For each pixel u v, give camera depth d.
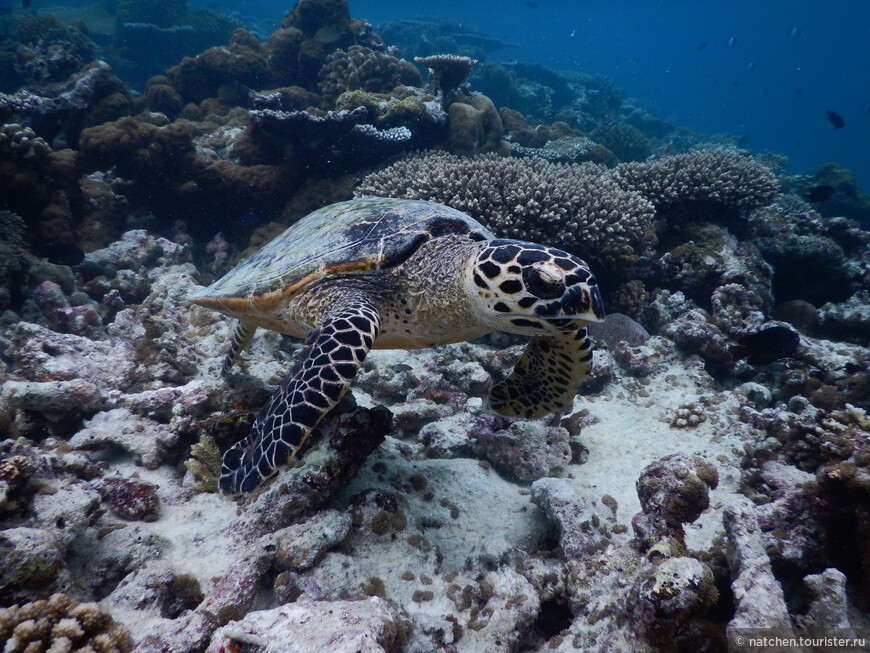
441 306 0.77
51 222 1.49
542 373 0.84
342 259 0.80
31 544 0.55
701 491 0.63
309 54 2.94
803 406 1.08
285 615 0.53
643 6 21.67
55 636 0.51
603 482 0.88
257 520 0.69
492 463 0.92
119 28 4.93
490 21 27.14
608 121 5.43
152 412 0.86
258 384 0.90
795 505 0.64
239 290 0.86
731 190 1.70
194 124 2.46
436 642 0.61
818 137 22.94
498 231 1.35
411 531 0.73
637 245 1.57
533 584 0.66
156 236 1.89
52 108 2.11
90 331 1.23
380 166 2.03
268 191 1.92
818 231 2.05
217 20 5.36
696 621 0.54
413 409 1.00
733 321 1.39
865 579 0.57
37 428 0.83
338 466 0.72
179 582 0.62
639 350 1.28
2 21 4.87
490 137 2.38
